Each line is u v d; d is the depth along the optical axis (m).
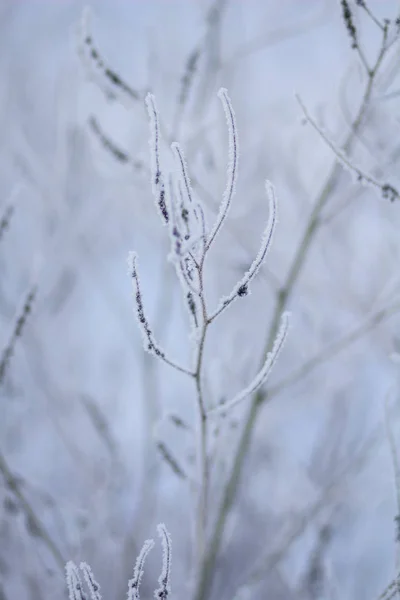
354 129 1.61
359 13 1.57
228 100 0.96
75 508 2.54
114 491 2.56
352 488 2.33
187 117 2.08
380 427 2.09
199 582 1.81
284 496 2.78
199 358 1.16
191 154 2.01
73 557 2.26
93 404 2.48
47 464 3.15
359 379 2.80
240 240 2.19
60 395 2.96
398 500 1.46
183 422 1.60
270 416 2.81
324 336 2.83
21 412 2.99
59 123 2.69
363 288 2.72
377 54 1.45
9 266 2.89
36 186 2.79
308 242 1.90
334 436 2.76
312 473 2.77
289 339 2.90
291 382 1.97
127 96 1.73
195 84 1.86
